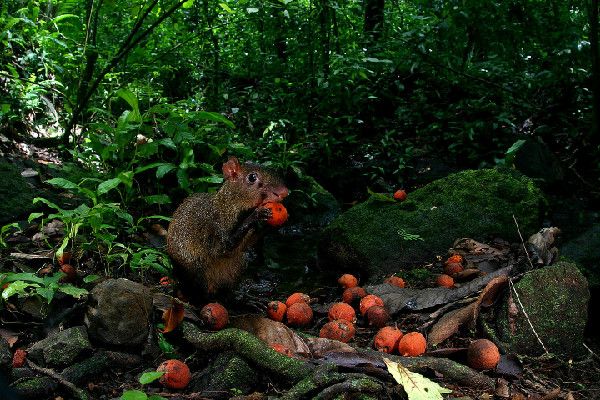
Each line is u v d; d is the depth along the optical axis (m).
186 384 1.21
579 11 3.33
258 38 3.47
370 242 1.84
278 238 2.19
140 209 1.95
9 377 1.16
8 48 2.40
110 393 1.20
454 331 1.41
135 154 1.87
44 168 2.05
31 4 2.42
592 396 1.28
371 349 1.34
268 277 1.87
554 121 2.92
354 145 2.83
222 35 3.46
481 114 2.88
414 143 2.85
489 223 1.86
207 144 2.14
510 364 1.32
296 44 3.21
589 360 1.38
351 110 2.95
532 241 1.58
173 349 1.31
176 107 2.22
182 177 1.85
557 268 1.44
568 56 2.88
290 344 1.32
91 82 2.32
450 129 2.87
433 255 1.82
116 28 2.95
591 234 1.72
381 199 1.95
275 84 3.06
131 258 1.66
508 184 1.92
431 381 1.18
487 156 2.66
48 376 1.18
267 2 3.09
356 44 3.21
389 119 3.07
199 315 1.42
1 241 1.51
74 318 1.35
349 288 1.61
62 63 2.43
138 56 2.67
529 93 3.08
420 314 1.50
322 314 1.55
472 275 1.62
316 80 3.03
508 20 3.00
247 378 1.22
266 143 2.64
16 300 1.37
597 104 2.56
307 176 2.45
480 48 3.21
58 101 2.58
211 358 1.28
